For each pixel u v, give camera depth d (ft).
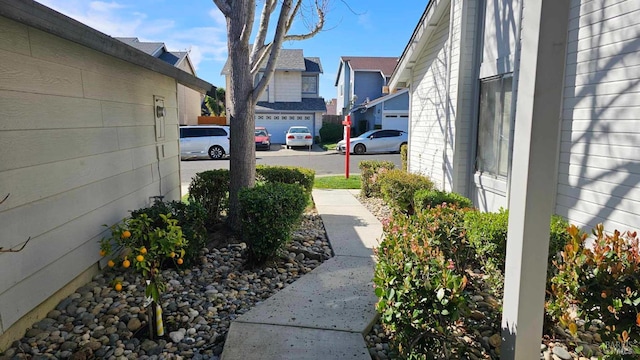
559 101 5.74
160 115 15.99
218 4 15.47
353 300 10.14
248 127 15.62
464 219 10.63
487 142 17.81
